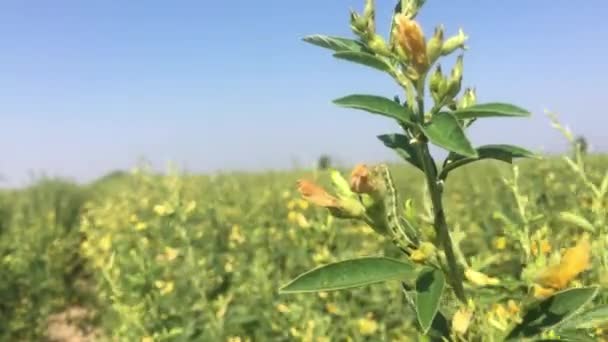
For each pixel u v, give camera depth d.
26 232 10.15
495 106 1.08
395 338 3.37
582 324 1.14
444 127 1.03
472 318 1.17
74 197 14.42
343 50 1.25
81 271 9.58
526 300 1.12
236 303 4.61
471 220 6.03
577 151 1.83
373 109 1.11
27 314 8.02
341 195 1.22
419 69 1.10
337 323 3.69
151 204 7.66
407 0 1.21
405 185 9.12
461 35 1.12
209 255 5.18
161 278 4.63
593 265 1.66
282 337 3.93
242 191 10.02
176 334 3.97
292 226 5.71
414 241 1.20
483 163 8.71
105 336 6.96
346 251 4.11
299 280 1.07
